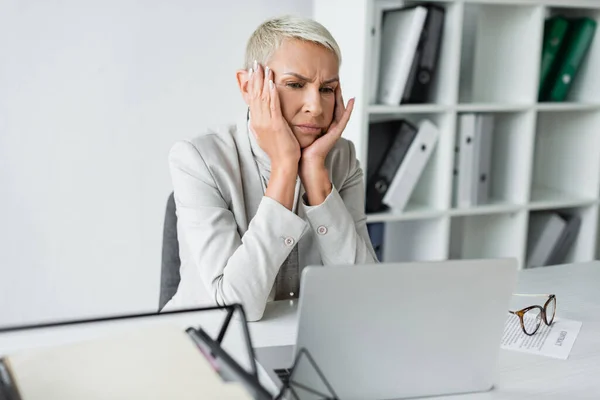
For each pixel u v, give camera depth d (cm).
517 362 119
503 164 294
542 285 166
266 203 141
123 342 80
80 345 80
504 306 103
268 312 142
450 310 100
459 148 274
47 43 242
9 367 76
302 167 150
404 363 101
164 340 80
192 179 153
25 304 257
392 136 267
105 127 255
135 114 257
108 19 247
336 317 94
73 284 262
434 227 275
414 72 257
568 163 310
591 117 296
